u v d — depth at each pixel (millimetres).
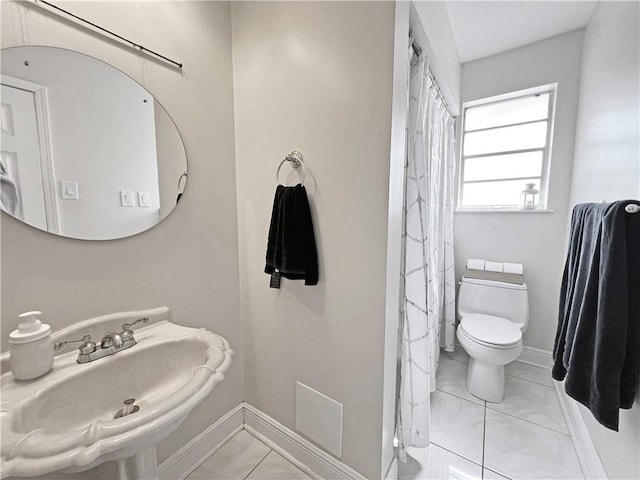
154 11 1080
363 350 1104
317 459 1289
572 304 1114
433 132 1663
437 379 2049
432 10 1367
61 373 788
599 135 1463
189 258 1273
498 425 1610
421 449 1453
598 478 1163
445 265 2240
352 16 998
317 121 1120
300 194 1149
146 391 951
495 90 2232
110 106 981
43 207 854
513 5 1687
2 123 779
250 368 1537
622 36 1213
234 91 1397
